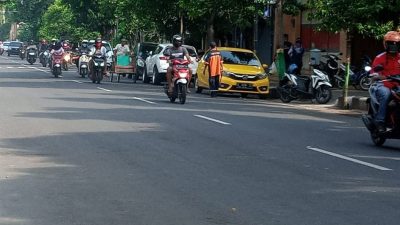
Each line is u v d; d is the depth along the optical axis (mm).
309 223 7461
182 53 21609
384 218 7727
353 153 12500
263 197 8688
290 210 8031
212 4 31766
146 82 34438
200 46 39781
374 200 8617
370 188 9336
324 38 35469
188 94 27266
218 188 9180
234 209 8039
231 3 31625
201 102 22609
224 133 14617
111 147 12375
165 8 36969
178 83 21219
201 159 11344
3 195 8664
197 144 12953
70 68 50219
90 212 7852
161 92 26578
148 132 14406
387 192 9102
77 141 13008
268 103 24266
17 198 8516
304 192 9016
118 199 8492
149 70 33719
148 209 8008
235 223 7426
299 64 30219
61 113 17562
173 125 15656
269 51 41688
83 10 52469
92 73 31516
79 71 36656
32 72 40125
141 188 9117
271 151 12383
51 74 38156
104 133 14102
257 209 8055
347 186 9453
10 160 11023
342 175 10242
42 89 25828
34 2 82688
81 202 8328
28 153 11664
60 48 35594
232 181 9648
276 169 10625
